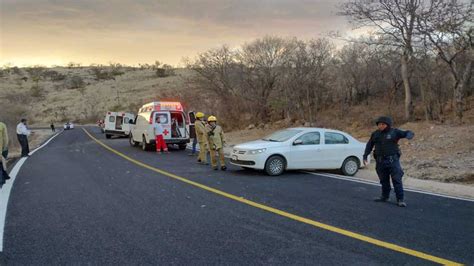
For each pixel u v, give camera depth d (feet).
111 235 20.77
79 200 29.04
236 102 105.70
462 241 19.75
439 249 18.60
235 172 43.19
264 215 24.57
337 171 44.98
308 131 42.88
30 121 300.40
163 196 30.22
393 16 63.00
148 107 73.72
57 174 42.27
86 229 21.88
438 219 23.80
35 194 31.45
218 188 33.42
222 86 109.70
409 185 35.86
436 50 62.23
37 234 21.09
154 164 50.31
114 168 46.57
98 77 465.47
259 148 40.81
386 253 18.07
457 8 57.62
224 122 108.47
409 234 20.81
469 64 63.46
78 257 17.75
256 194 30.99
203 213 25.08
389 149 27.73
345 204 27.68
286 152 41.19
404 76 69.46
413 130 63.31
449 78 71.41
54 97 386.52
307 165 41.83
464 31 58.65
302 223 22.80
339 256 17.69
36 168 47.75
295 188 33.73
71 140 117.80
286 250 18.44
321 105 94.89
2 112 142.31
